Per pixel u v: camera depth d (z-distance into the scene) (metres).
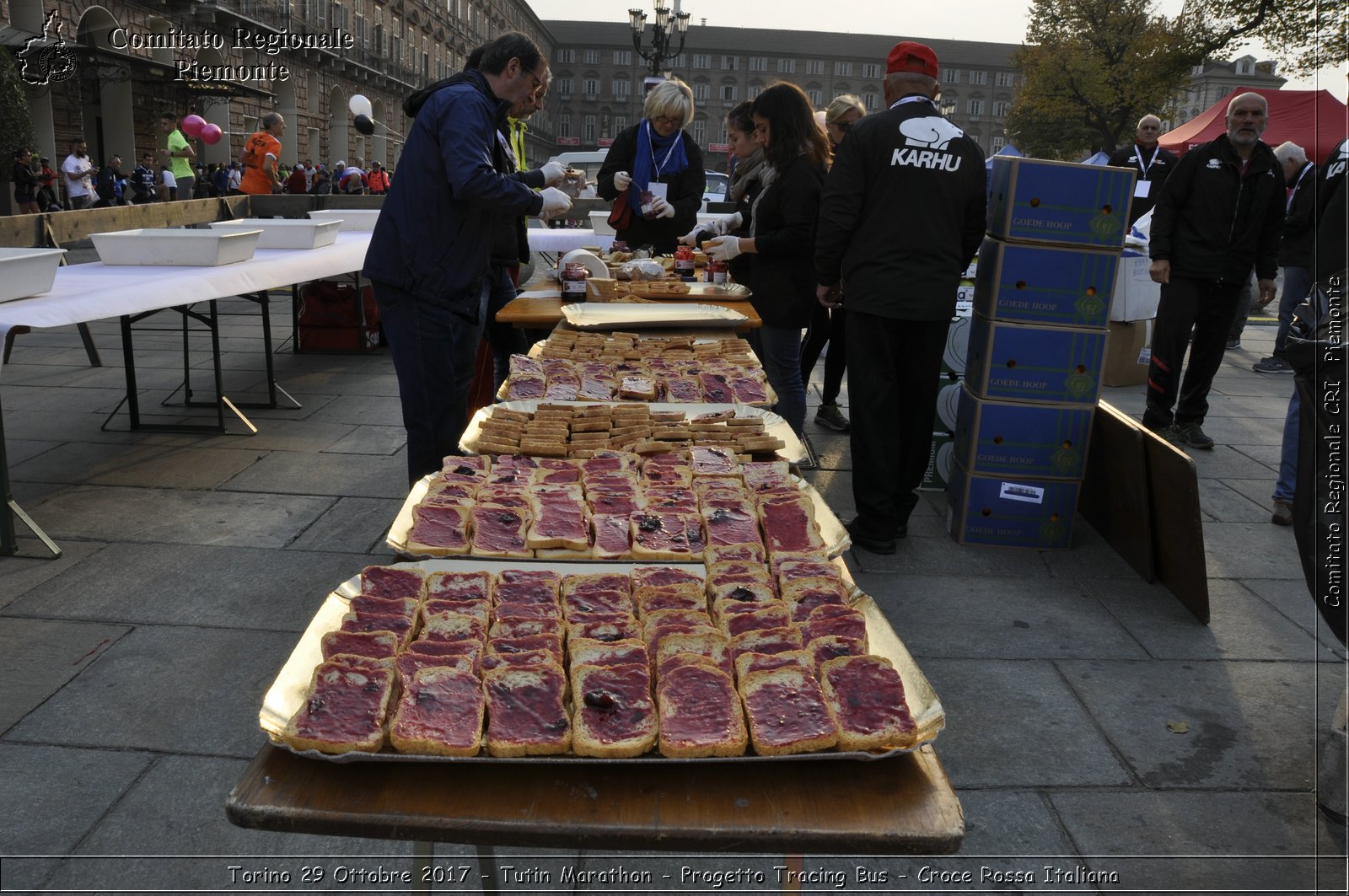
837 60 101.25
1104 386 7.43
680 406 2.84
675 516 1.97
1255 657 3.21
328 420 6.02
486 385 5.23
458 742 1.27
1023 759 2.60
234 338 8.88
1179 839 2.29
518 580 1.71
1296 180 7.95
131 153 24.80
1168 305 5.59
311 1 36.47
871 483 4.02
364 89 43.66
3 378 6.95
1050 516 4.11
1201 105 29.16
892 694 1.37
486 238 3.53
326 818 1.19
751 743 1.31
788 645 1.51
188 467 4.99
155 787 2.39
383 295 3.46
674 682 1.39
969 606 3.56
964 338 4.76
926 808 1.22
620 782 1.26
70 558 3.78
